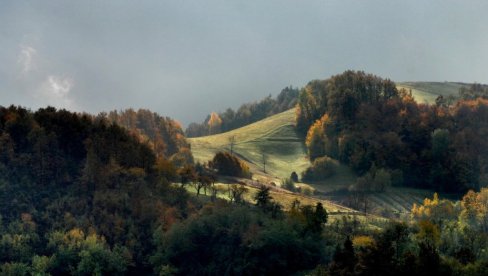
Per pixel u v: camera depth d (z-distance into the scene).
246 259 157.88
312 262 157.88
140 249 173.88
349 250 130.50
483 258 138.00
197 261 166.25
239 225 168.12
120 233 178.00
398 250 136.62
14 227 170.88
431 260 121.06
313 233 166.00
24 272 152.75
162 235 172.00
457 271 120.12
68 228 176.12
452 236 156.88
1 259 160.25
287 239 157.75
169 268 160.38
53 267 161.00
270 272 157.12
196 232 169.25
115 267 163.25
